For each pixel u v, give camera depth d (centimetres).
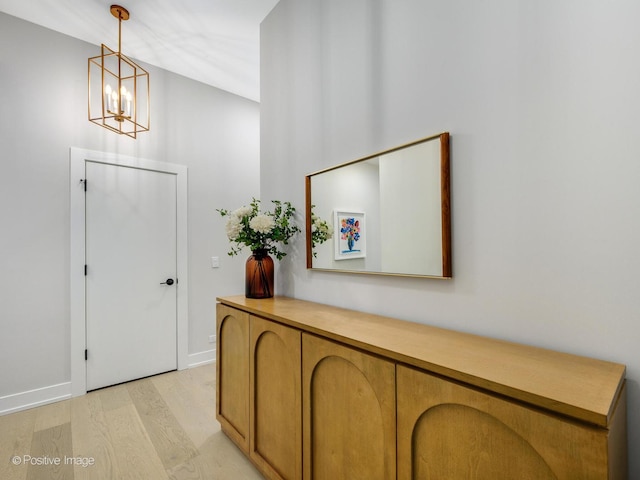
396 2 140
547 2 97
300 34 195
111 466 168
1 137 224
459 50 118
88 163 259
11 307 227
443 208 120
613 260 86
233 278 343
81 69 257
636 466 82
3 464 170
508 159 105
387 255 142
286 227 194
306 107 190
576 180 92
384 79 145
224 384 192
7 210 226
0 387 222
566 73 94
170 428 204
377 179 147
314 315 145
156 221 294
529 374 77
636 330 83
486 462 75
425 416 87
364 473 105
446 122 122
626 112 84
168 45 265
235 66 296
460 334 113
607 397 66
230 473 163
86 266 257
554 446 65
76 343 250
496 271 108
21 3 217
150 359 289
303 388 129
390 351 95
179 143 308
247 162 356
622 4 85
